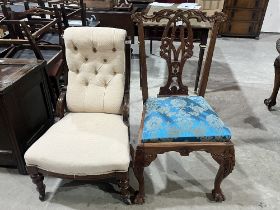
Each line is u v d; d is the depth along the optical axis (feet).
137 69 10.66
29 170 4.34
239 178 5.32
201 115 4.50
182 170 5.56
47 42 8.63
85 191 5.05
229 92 8.91
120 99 5.15
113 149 4.19
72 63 5.07
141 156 4.27
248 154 5.99
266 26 16.29
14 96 4.88
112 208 4.69
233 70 10.77
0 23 7.09
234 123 7.16
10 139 5.00
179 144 4.17
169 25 4.82
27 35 6.38
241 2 14.28
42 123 6.13
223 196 4.79
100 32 4.84
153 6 9.97
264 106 8.07
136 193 4.85
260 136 6.64
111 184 5.21
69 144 4.29
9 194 5.01
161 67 10.99
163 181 5.27
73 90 5.20
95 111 5.28
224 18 4.66
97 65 5.10
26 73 5.19
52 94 6.70
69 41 4.89
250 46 13.93
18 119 5.06
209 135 4.16
